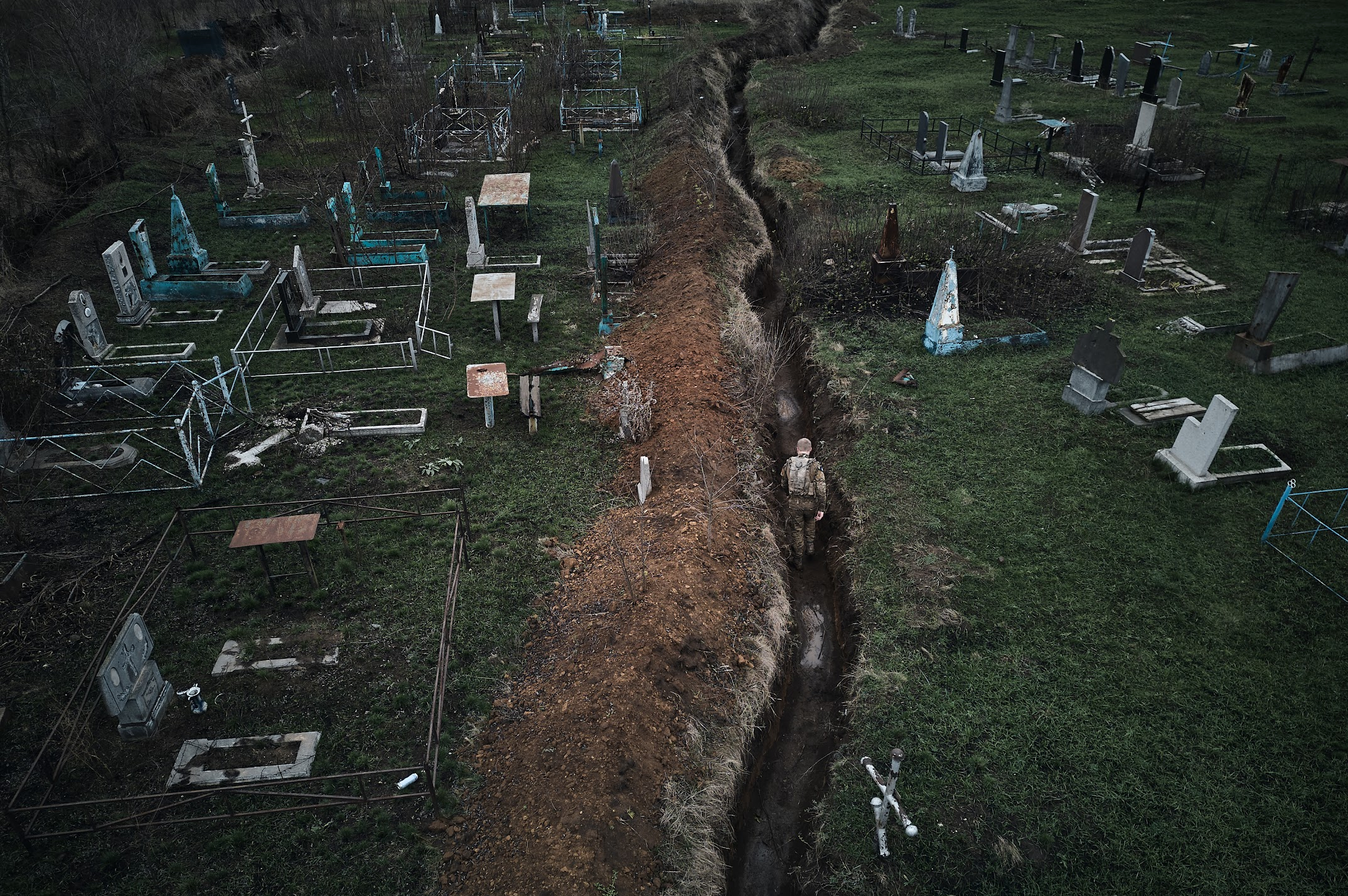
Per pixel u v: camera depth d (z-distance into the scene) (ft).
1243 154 79.10
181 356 46.16
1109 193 71.82
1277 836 23.45
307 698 27.20
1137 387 43.96
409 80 93.71
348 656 28.71
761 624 31.40
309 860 22.53
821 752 29.12
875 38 129.90
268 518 31.78
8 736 25.89
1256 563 32.94
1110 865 23.15
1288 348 46.91
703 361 44.91
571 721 25.80
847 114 94.22
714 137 84.64
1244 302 52.75
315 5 120.26
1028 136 85.92
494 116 86.28
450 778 24.76
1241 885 22.36
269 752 25.44
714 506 35.35
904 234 60.44
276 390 44.01
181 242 53.67
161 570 32.17
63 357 44.01
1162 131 78.54
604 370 45.75
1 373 38.99
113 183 69.26
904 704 27.89
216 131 84.69
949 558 33.65
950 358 47.50
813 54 119.96
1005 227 60.80
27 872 22.07
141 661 25.85
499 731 26.25
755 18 136.36
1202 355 47.03
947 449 39.93
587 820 22.79
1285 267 57.88
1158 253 60.18
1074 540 34.37
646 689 26.76
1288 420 41.27
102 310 51.70
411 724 26.43
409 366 46.09
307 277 51.26
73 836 22.95
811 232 62.23
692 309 49.90
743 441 40.60
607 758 24.49
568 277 57.31
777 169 77.30
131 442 39.68
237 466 37.76
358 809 23.90
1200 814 24.08
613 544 33.68
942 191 72.02
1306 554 33.24
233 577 31.94
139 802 23.90
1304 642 29.53
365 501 35.91
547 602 31.32
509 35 126.00
